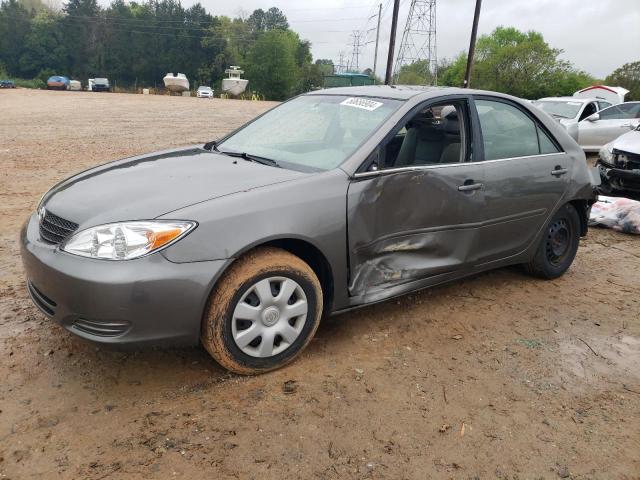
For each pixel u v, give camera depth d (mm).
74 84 66000
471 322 3994
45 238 2947
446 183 3686
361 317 3953
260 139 4066
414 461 2547
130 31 93875
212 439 2598
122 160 3967
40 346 3314
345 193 3219
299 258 3195
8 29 89688
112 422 2682
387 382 3152
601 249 6059
